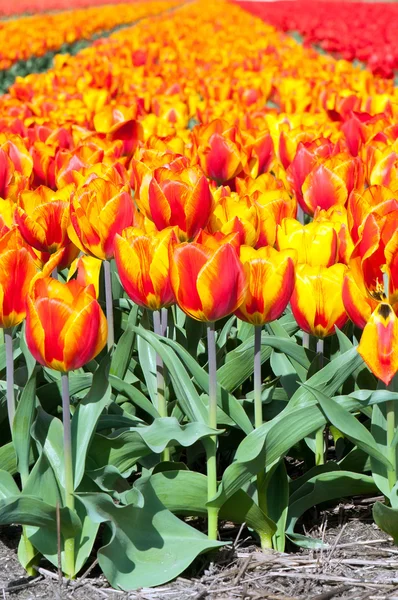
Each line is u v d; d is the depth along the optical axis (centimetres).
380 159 169
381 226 129
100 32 1117
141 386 154
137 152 190
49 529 135
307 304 138
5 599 134
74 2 2041
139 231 134
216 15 1138
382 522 139
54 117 263
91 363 148
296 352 142
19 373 146
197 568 139
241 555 140
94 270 157
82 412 135
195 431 133
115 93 376
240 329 160
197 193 140
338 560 139
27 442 135
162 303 135
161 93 331
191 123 352
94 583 136
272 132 230
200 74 420
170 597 133
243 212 146
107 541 140
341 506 149
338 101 290
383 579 136
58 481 134
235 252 126
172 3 2066
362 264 129
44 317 124
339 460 154
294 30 930
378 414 140
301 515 148
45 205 145
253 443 135
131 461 138
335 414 133
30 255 130
